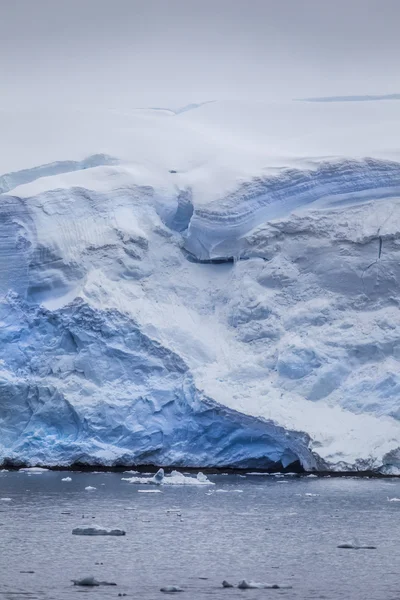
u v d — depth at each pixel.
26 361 137.38
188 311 142.75
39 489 112.94
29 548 79.50
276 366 135.38
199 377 133.12
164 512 97.38
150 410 132.38
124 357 134.88
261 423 128.62
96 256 142.12
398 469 127.06
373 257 140.88
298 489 114.06
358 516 95.75
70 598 65.44
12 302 140.50
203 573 72.62
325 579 71.19
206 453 131.62
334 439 128.25
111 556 77.25
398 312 138.38
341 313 139.50
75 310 136.25
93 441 131.75
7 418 135.38
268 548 80.75
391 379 132.50
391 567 74.56
